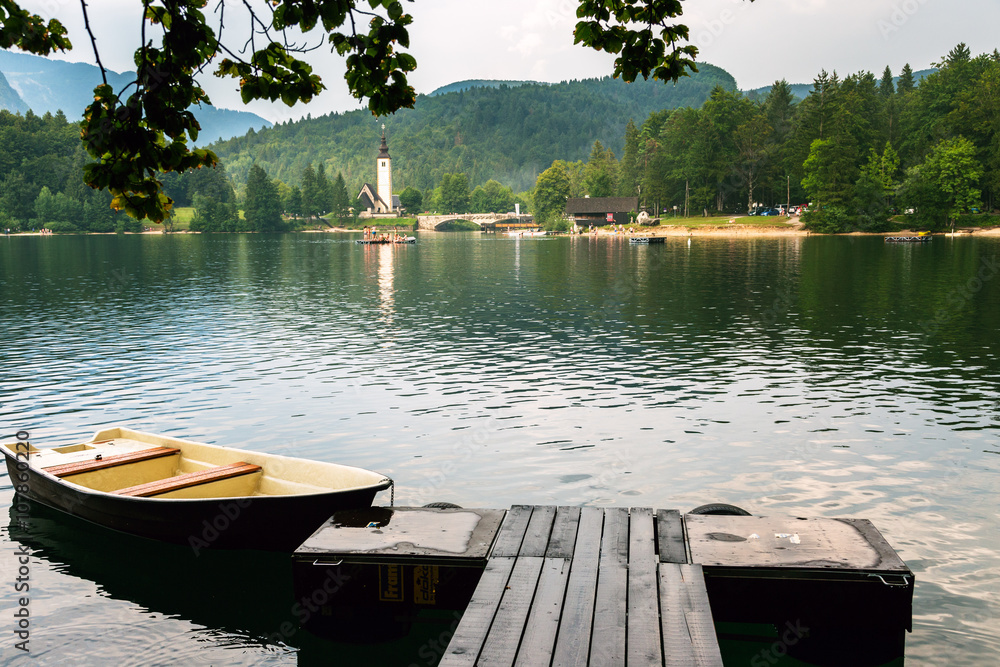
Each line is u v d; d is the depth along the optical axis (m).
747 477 14.16
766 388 21.14
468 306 40.34
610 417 18.31
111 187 4.91
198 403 20.00
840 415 18.31
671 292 45.62
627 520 10.15
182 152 5.02
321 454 15.79
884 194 120.88
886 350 26.58
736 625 9.22
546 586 8.27
